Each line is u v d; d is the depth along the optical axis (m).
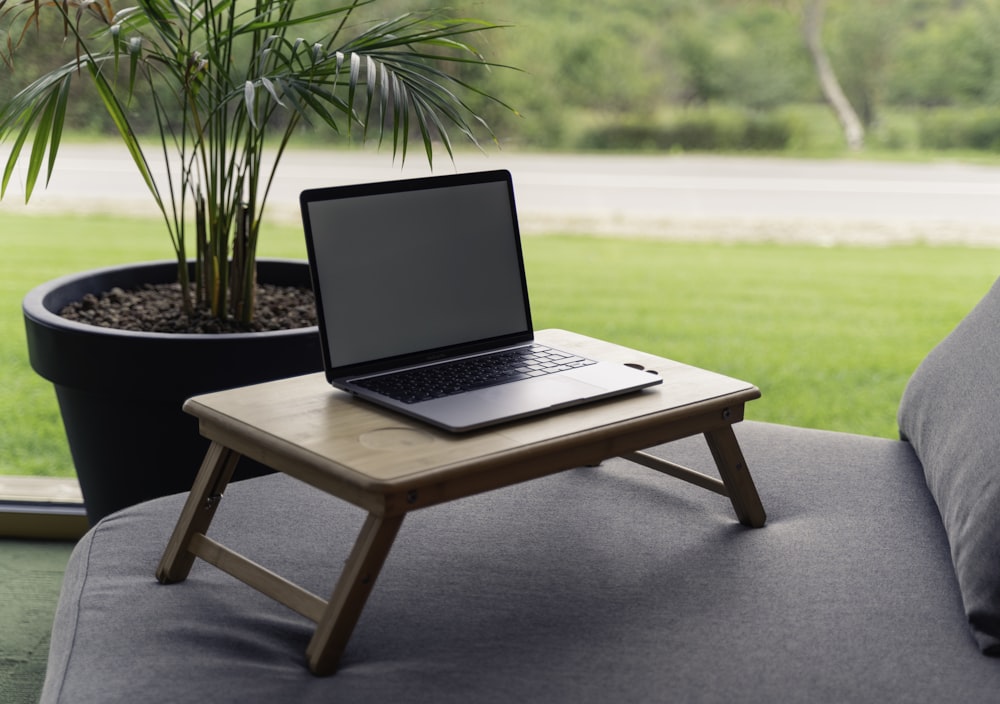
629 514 1.45
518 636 1.14
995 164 6.17
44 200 4.66
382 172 5.50
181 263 1.96
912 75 6.19
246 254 1.92
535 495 1.51
